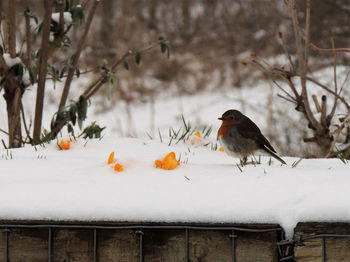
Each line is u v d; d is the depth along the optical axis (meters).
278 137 13.76
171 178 6.22
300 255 5.47
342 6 22.56
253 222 5.51
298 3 23.94
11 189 5.99
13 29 9.62
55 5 10.06
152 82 24.67
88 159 7.21
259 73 23.77
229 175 6.24
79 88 22.70
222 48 26.67
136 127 18.81
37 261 5.80
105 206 5.69
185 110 21.12
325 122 10.09
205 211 5.57
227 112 7.73
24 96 20.97
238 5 29.45
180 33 28.88
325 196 5.58
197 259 5.63
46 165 6.84
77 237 5.76
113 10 28.30
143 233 5.68
